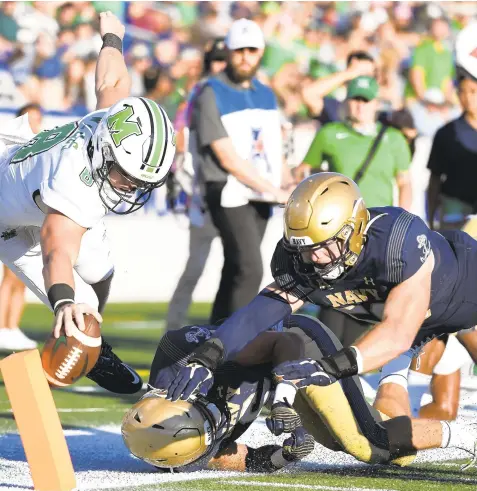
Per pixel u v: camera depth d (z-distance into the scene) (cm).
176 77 3928
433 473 1467
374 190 2516
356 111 2500
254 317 1370
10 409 2041
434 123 4153
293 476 1436
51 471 1305
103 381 1686
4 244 1642
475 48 2533
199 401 1377
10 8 3850
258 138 2388
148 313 3756
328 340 1449
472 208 2597
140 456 1377
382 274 1315
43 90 3853
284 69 4069
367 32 4259
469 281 1461
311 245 1287
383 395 1562
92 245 1644
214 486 1350
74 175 1382
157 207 3994
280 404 1235
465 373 2147
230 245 2364
